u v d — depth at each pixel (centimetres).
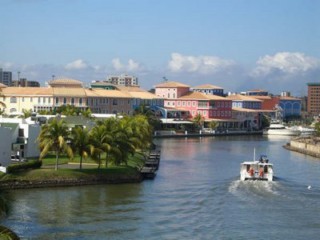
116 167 11481
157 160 14738
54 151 12162
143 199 9244
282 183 10544
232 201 8838
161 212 8250
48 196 9344
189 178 11731
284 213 8000
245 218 7762
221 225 7419
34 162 10738
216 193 9575
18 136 12419
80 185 10438
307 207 8362
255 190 9725
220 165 14412
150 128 17700
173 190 10088
